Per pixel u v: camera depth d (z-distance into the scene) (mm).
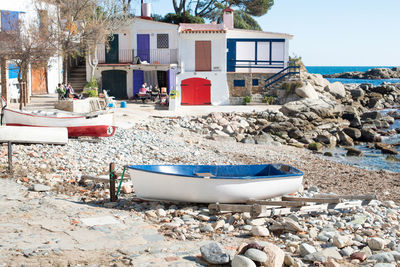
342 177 18797
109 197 12039
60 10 31234
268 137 28047
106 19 35156
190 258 7660
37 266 6859
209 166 12547
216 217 10648
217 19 53250
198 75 38406
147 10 41438
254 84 39781
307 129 31859
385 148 26719
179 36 38281
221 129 29000
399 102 51219
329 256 8211
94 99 29719
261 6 54656
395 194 15945
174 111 33062
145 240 8609
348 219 11320
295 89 38531
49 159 15773
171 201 11414
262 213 10461
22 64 24266
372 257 8359
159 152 20531
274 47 40312
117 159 17469
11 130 16391
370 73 109688
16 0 28844
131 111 31297
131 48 39562
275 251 7473
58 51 28734
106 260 7359
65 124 20188
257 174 12844
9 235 8258
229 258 7504
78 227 9023
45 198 11156
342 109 35875
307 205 11250
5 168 13969
